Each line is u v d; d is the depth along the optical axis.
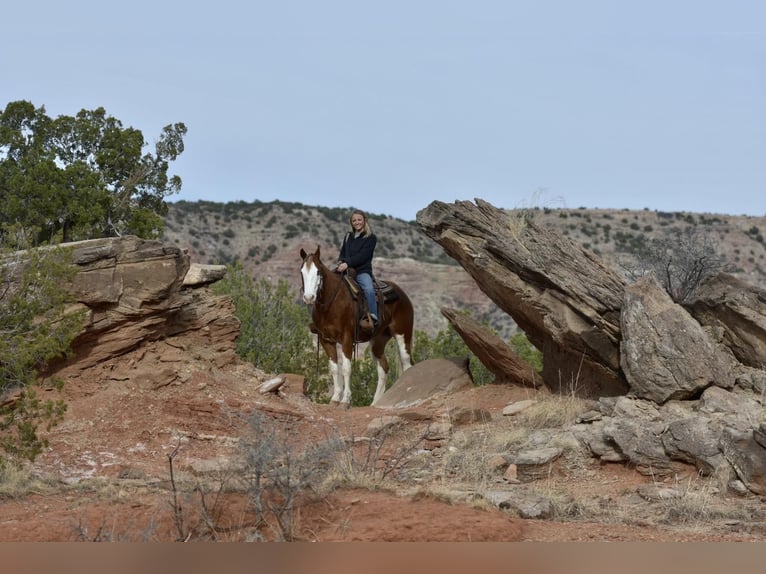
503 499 9.09
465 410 13.74
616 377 13.59
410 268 83.44
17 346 11.08
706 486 10.34
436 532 7.23
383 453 12.02
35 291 11.66
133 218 31.39
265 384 14.32
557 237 14.24
